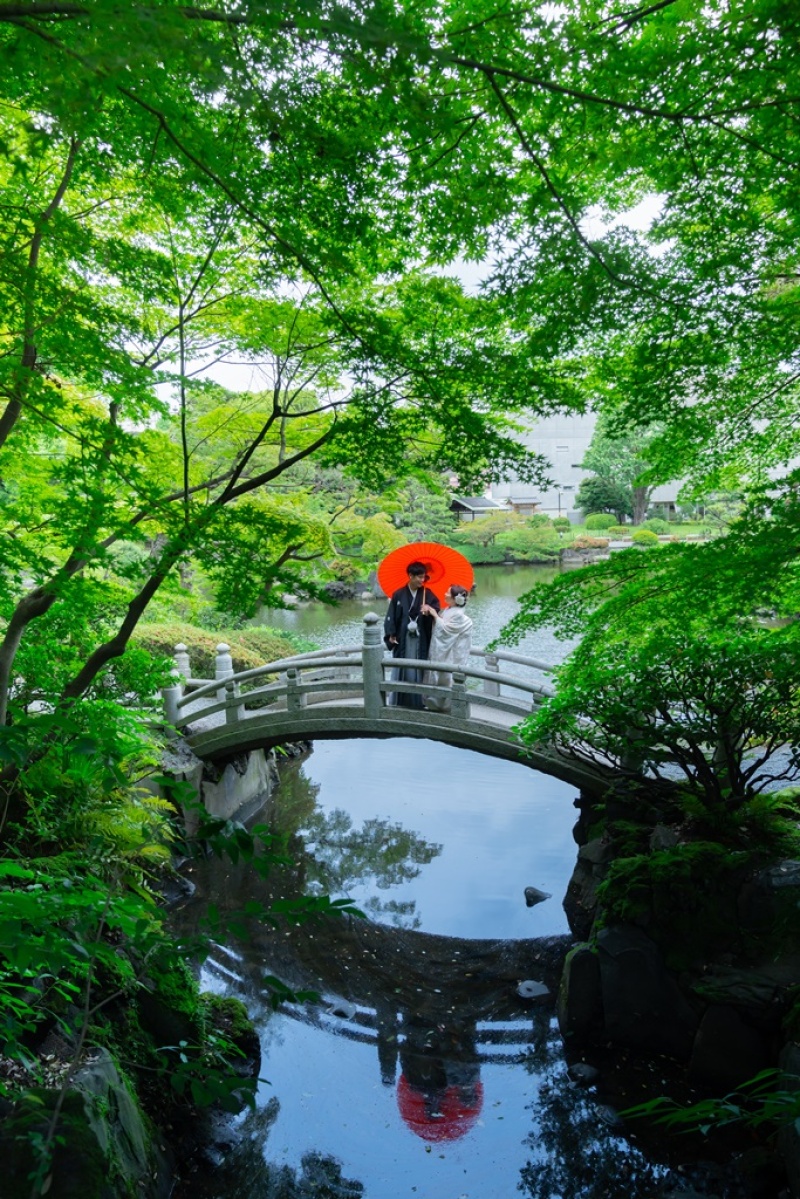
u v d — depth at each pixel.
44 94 2.20
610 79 2.59
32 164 4.02
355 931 7.71
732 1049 5.29
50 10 1.83
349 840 9.89
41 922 1.83
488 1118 5.31
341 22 1.78
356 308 3.62
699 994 5.46
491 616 17.83
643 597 4.30
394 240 3.42
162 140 3.04
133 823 6.19
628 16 2.41
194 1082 1.90
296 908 1.78
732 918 5.74
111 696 6.95
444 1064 5.88
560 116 2.76
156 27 1.73
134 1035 5.03
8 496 5.43
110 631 7.00
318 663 9.06
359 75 2.27
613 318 3.15
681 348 3.34
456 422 3.59
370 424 3.78
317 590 3.93
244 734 9.43
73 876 2.20
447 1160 4.93
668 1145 4.96
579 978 5.96
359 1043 6.14
